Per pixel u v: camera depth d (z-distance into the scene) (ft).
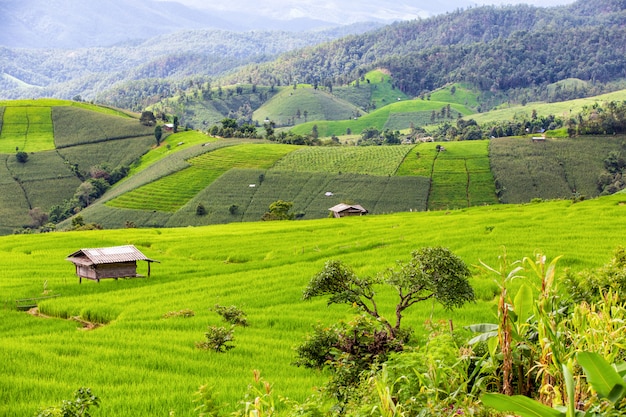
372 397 37.73
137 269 193.06
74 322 132.26
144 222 567.18
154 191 622.54
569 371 25.34
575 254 150.61
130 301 145.89
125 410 67.10
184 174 651.25
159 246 246.27
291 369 85.97
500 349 36.40
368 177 613.52
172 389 76.13
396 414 30.78
